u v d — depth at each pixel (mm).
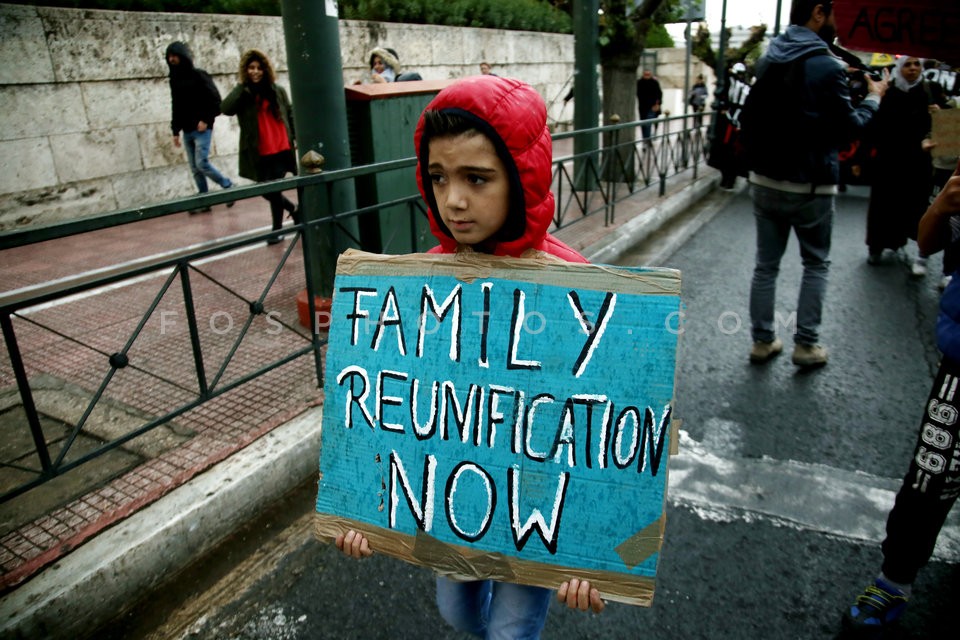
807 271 3789
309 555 2508
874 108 3375
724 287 5344
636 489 1325
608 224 6719
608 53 8930
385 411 1488
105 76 7059
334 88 3797
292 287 5000
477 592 1655
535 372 1389
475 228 1333
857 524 2594
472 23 12844
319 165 3137
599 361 1358
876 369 3895
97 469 2723
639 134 13594
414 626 2197
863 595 2115
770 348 4000
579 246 5898
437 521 1433
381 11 10859
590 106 8023
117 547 2246
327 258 4020
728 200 8680
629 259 6062
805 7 3316
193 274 5383
